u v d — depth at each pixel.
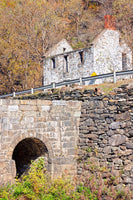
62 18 48.19
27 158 16.61
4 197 12.38
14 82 42.41
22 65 41.16
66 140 15.20
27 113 14.05
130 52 32.03
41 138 14.41
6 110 13.41
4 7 45.19
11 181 13.14
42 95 18.69
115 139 14.05
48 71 31.92
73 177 14.96
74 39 44.97
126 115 13.91
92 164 14.52
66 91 16.91
